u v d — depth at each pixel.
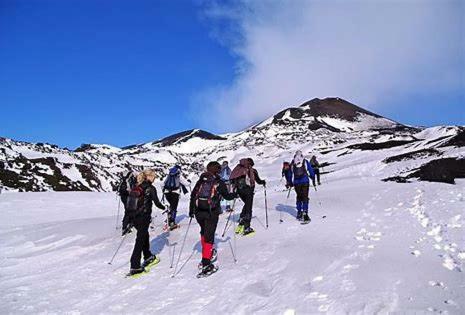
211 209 7.36
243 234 9.54
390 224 9.33
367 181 20.78
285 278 6.18
